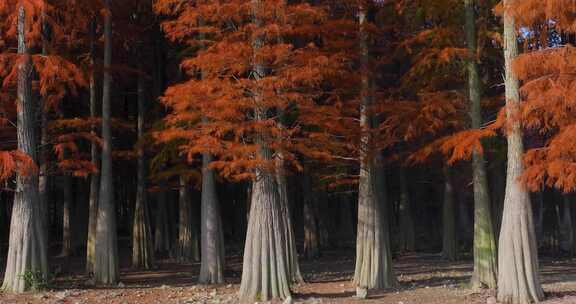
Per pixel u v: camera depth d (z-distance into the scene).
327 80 17.05
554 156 12.17
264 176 14.95
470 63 16.95
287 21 14.28
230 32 15.06
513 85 14.02
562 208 33.50
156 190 24.97
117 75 26.31
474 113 16.80
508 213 14.07
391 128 17.48
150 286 18.95
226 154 14.23
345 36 17.53
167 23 14.73
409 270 23.20
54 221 40.09
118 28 23.53
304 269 24.05
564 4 11.44
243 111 14.61
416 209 40.06
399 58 20.89
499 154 21.45
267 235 14.84
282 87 13.73
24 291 16.81
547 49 12.18
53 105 20.69
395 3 18.53
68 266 25.31
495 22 18.80
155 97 27.73
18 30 17.50
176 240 30.58
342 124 16.56
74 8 19.28
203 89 13.30
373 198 17.62
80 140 28.19
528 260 13.84
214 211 19.64
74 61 22.22
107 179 19.95
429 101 16.45
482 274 16.44
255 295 14.65
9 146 21.23
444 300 14.76
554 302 13.52
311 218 29.53
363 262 17.41
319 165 25.78
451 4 17.58
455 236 27.88
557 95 11.67
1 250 28.62
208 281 19.27
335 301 14.91
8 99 18.28
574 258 28.47
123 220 43.44
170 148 21.69
